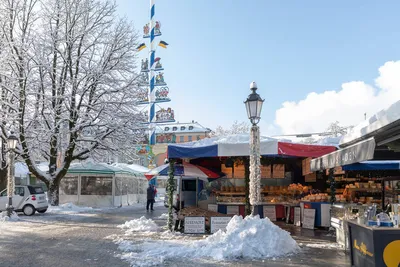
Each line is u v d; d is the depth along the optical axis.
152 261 7.63
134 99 25.34
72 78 23.95
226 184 17.03
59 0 24.11
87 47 24.86
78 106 24.34
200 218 11.76
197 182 17.50
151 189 22.77
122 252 8.63
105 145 24.22
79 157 24.61
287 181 16.83
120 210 23.52
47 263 7.50
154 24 41.06
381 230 5.44
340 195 13.43
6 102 21.80
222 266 7.23
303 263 7.44
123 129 24.52
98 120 24.62
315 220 12.77
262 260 7.71
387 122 4.50
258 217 9.36
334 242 9.97
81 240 10.45
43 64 22.94
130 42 25.73
